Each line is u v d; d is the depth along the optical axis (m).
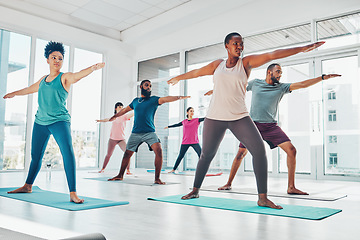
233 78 2.78
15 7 6.50
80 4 6.82
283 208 2.54
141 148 8.46
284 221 2.10
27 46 6.77
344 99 5.25
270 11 5.97
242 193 3.48
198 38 7.17
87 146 7.77
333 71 5.39
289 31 5.88
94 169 7.73
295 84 3.50
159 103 4.63
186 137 6.51
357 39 5.14
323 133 5.41
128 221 2.05
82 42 7.57
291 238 1.70
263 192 2.64
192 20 7.08
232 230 1.85
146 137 4.64
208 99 7.08
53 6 6.91
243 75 2.80
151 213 2.32
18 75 6.61
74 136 7.52
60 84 2.93
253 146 2.70
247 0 6.16
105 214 2.26
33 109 6.73
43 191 3.42
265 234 1.77
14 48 6.58
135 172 6.87
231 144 6.48
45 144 3.24
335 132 5.30
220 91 2.85
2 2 6.33
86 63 7.91
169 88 7.88
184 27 7.46
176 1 6.77
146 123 4.67
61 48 3.12
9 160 6.39
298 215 2.26
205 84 7.16
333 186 4.26
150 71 8.41
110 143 6.88
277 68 3.55
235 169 3.83
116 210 2.43
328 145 5.36
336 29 5.36
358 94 5.12
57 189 3.67
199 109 7.21
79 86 7.69
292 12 5.70
